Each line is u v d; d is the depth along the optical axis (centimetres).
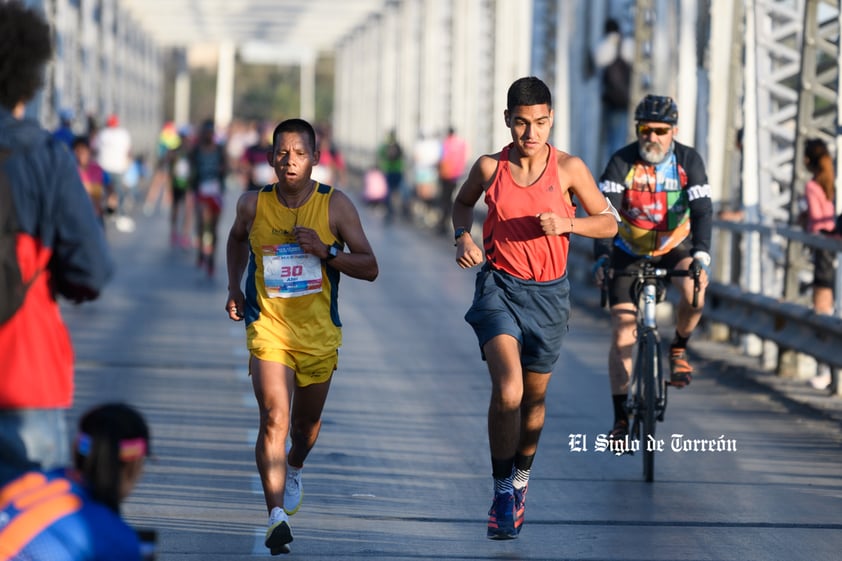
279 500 1781
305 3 15150
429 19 11444
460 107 9988
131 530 1088
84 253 1257
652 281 2441
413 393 3188
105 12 12300
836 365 3066
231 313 1908
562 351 3950
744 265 4159
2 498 1084
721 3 4116
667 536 2005
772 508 2186
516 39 8075
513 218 1908
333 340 1869
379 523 2034
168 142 11406
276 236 1847
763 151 3922
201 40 18562
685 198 2442
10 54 1248
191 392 3100
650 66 4856
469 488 2275
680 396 3222
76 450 1098
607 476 2405
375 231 9031
